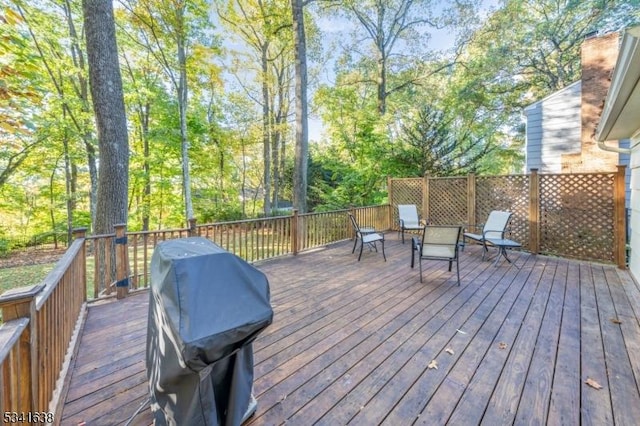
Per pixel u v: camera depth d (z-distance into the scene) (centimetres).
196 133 1170
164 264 144
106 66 484
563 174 537
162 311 131
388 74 1466
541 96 1361
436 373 209
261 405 178
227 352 129
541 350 237
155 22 834
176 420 131
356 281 417
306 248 619
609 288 381
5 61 480
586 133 695
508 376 204
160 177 1201
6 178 917
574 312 308
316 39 1376
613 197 489
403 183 834
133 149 1178
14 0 512
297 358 229
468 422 165
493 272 457
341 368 216
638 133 404
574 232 533
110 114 488
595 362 220
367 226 786
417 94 1447
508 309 318
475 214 684
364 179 1093
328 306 330
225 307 132
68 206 1090
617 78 238
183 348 114
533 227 575
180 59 890
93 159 978
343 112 1309
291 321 293
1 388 96
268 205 1405
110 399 186
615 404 177
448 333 267
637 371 208
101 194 490
